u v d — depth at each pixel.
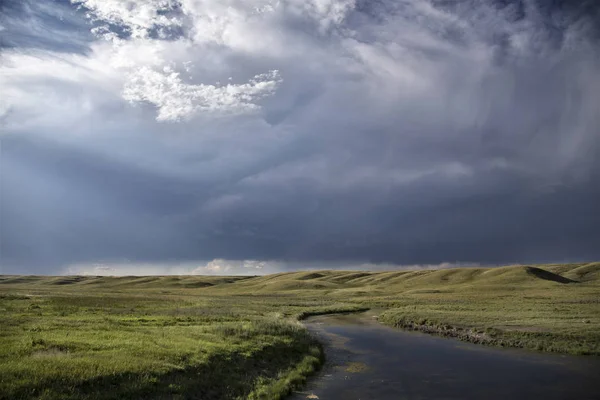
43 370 15.88
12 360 17.41
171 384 17.38
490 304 67.25
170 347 23.05
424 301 80.94
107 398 14.97
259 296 112.56
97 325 29.89
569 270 195.88
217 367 21.19
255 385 21.03
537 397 20.16
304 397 20.39
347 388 22.09
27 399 13.49
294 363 27.09
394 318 54.81
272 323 37.28
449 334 41.97
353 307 76.75
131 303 55.91
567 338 34.16
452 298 84.44
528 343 34.22
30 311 38.75
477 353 32.03
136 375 17.20
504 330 38.59
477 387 22.09
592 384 22.55
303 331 36.91
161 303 59.56
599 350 30.69
